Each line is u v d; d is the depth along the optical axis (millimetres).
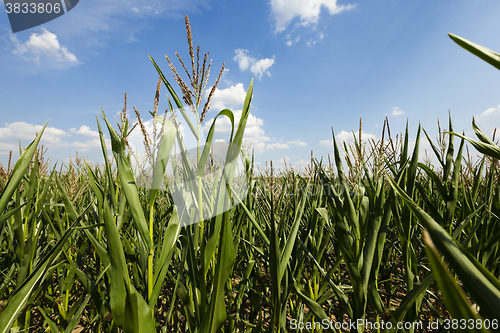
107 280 1439
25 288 910
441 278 303
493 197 1825
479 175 1767
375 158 1535
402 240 1316
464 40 500
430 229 437
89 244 1987
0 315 833
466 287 361
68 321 1387
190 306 1273
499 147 625
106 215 895
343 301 1278
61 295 1651
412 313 1271
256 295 1760
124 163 1045
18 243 1451
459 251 389
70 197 2080
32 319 1938
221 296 932
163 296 2070
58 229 2199
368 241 1240
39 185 1986
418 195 2184
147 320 921
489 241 1584
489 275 350
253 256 1992
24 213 1633
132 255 1402
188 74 1105
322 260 2014
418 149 1322
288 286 1395
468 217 1393
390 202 1275
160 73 1110
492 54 453
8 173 1741
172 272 1820
